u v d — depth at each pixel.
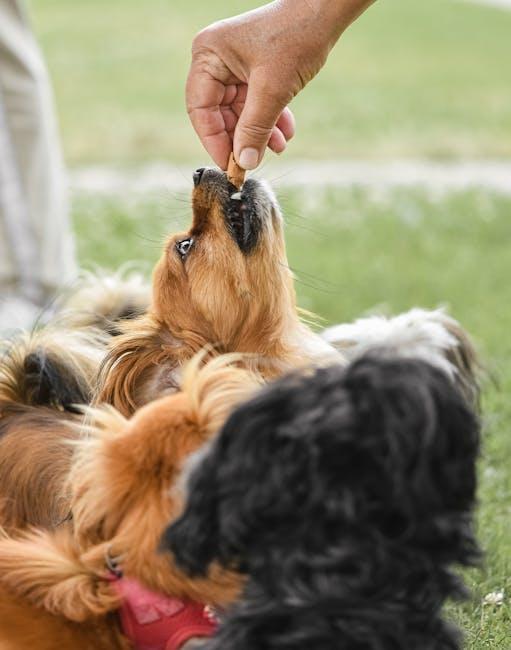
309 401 3.04
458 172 18.39
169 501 3.52
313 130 20.94
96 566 3.62
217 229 5.04
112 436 3.68
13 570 3.69
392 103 23.67
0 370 5.52
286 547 3.06
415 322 5.41
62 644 3.62
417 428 2.95
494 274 12.23
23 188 9.10
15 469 4.90
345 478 2.99
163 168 17.91
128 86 24.48
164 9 34.41
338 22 4.62
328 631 3.05
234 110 5.13
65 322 6.07
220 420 3.54
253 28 4.72
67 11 34.09
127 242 12.34
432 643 3.26
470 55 30.00
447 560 3.17
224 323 5.08
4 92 9.01
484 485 6.70
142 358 5.03
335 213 15.09
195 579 3.47
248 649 3.15
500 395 7.84
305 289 11.17
